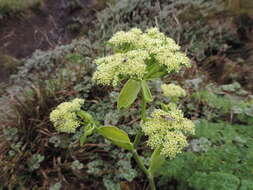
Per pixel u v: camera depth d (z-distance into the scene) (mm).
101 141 379
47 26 975
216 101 417
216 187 264
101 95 450
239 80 552
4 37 928
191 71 533
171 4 749
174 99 322
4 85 654
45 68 623
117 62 235
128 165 337
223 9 711
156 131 244
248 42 656
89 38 732
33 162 357
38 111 410
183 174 297
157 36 275
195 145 347
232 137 341
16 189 346
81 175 348
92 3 1024
